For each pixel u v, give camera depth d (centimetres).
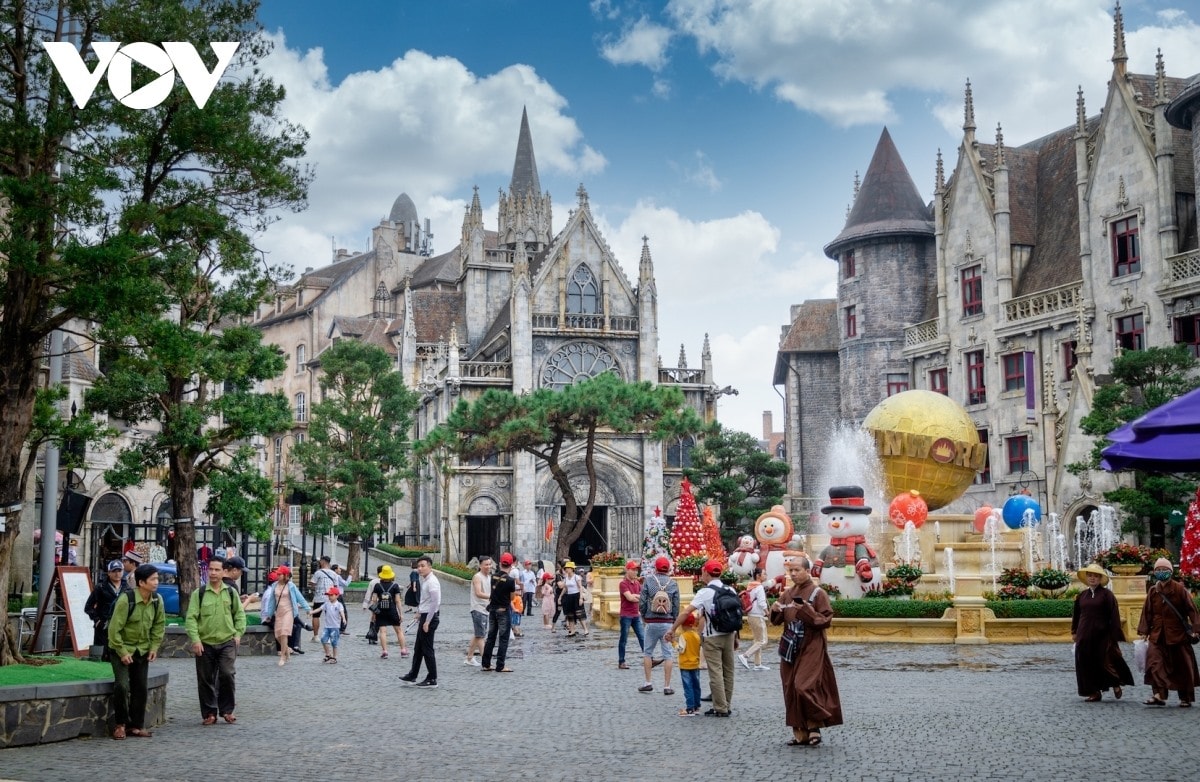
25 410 1856
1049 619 2892
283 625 2619
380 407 6531
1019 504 3906
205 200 2134
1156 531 4675
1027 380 5609
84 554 4712
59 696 1494
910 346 6525
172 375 2936
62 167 2167
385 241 12362
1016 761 1288
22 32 1914
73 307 1806
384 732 1568
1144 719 1605
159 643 1542
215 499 3281
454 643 3212
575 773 1252
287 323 12300
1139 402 4534
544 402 5400
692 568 3562
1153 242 5003
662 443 8044
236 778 1230
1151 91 5434
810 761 1310
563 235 8419
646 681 2023
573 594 3469
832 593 3159
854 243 6869
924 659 2536
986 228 5997
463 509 7700
